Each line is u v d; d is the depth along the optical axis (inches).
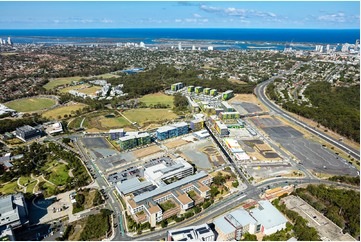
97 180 7495.1
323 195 6579.7
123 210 6323.8
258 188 7253.9
